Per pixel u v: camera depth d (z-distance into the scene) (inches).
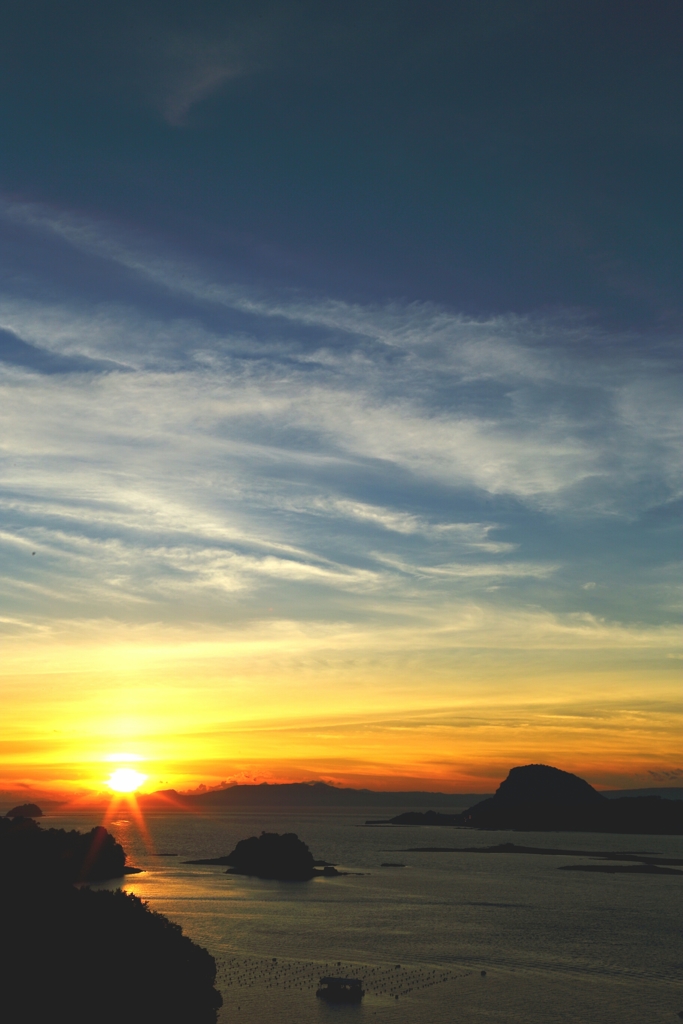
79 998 3841.0
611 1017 5073.8
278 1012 5137.8
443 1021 4968.0
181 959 4431.6
